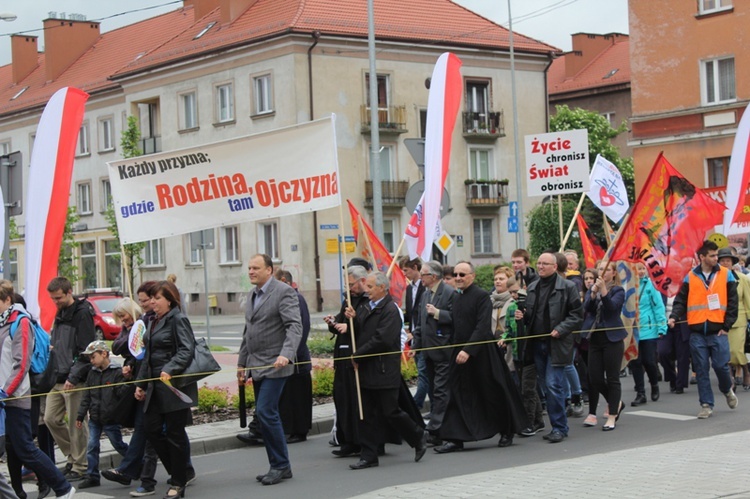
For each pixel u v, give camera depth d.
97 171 51.94
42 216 10.67
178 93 45.94
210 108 44.41
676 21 35.59
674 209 14.34
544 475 9.16
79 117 10.99
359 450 11.29
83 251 53.19
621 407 12.41
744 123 16.81
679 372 15.34
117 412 9.79
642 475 8.84
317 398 15.41
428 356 11.52
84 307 10.49
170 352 9.38
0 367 8.74
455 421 11.23
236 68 43.25
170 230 10.80
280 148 10.73
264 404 9.88
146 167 10.81
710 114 34.88
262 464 11.16
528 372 12.09
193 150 10.77
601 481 8.66
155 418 9.30
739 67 34.19
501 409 11.30
